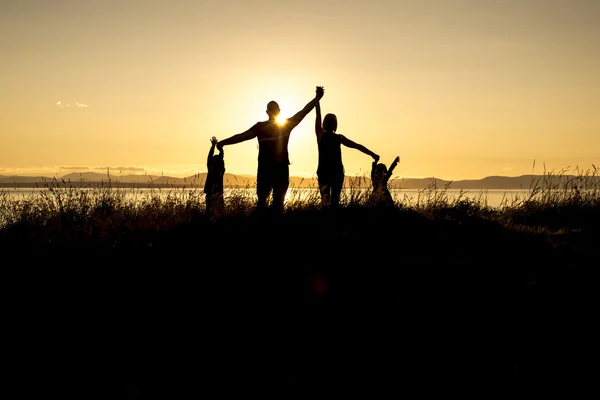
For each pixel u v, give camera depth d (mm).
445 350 5562
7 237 8875
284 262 8047
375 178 13758
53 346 5645
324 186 11875
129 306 6570
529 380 4957
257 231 9492
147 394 4672
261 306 6625
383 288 7262
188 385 4836
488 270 8250
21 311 6379
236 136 9727
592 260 9141
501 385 4863
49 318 6246
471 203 15586
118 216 10047
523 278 7934
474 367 5199
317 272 7746
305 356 5457
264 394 4684
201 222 9969
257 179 10023
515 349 5598
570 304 6852
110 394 4672
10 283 7066
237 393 4703
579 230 12766
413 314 6449
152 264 7777
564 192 16453
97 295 6828
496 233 11508
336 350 5586
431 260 8719
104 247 8359
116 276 7363
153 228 9539
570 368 5203
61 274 7367
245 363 5301
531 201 16031
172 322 6219
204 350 5590
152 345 5699
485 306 6750
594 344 5738
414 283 7504
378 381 4926
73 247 8312
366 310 6551
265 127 9922
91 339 5809
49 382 4914
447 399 4621
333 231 10133
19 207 10383
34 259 7855
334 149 11945
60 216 10242
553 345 5707
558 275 8133
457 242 10250
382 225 11047
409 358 5387
